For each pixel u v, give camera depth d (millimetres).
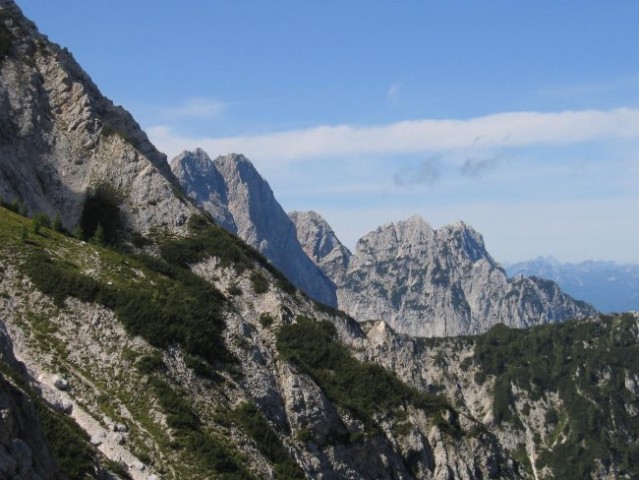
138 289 101438
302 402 104125
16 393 50500
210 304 109562
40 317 86875
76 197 136250
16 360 71000
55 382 76938
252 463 83500
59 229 116812
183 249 132500
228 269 132625
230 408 90375
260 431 89562
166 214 140000
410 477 115562
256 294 130375
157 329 91250
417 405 137375
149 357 87125
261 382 100250
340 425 107500
